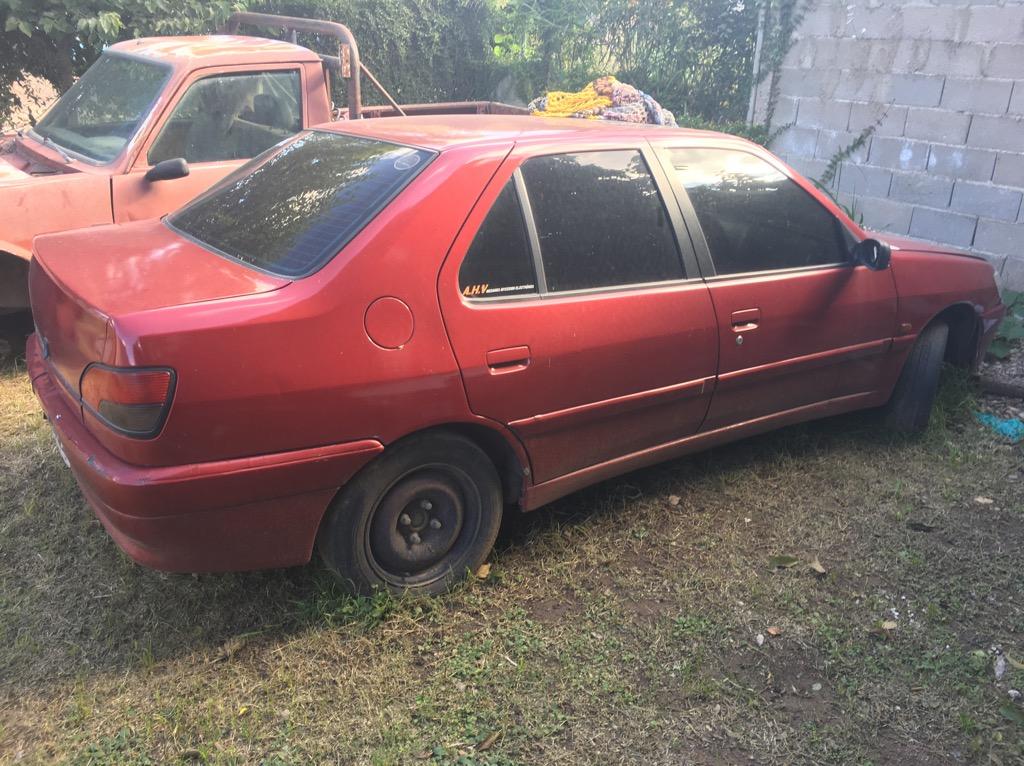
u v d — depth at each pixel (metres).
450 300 2.85
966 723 2.63
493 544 3.40
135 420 2.41
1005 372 5.54
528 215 3.08
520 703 2.68
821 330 3.93
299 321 2.57
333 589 3.07
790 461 4.25
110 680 2.71
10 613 3.00
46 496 3.76
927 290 4.32
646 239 3.40
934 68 7.22
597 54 11.03
